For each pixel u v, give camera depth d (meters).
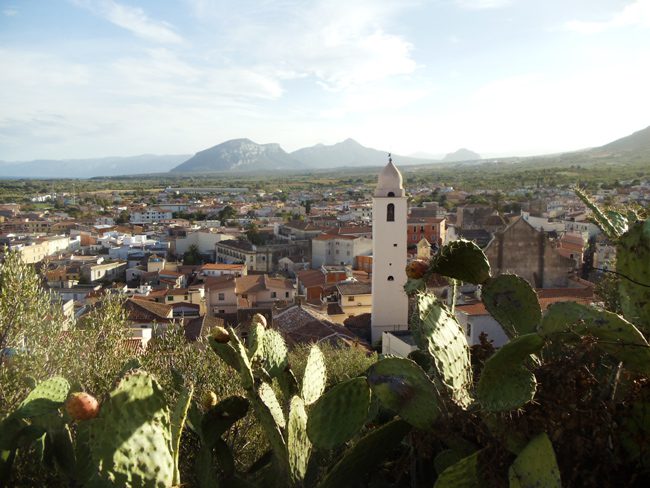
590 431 3.67
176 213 133.88
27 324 10.06
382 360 3.95
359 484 4.70
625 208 5.71
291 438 4.24
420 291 4.10
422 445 4.22
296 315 27.45
